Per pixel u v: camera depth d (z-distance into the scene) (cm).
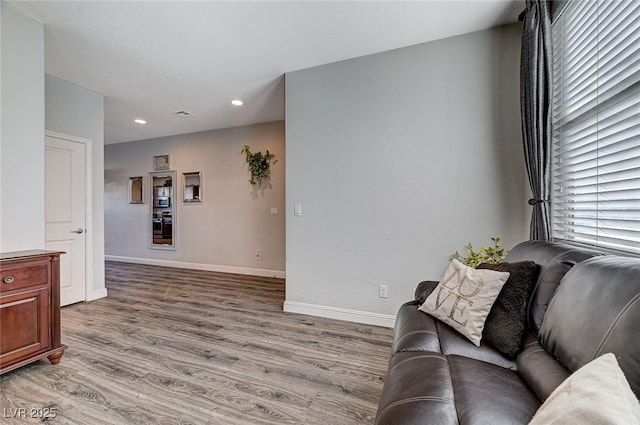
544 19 192
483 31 241
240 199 512
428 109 257
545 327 116
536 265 144
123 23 228
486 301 142
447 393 97
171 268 550
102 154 366
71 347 230
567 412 59
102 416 154
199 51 268
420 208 261
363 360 213
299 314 304
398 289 269
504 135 238
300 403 166
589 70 168
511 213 237
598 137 160
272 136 486
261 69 301
